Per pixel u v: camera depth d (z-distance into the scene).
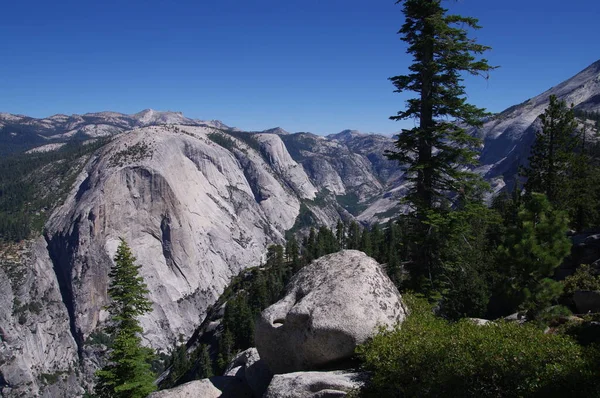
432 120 20.39
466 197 20.23
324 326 9.80
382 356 8.83
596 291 17.27
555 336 8.91
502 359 7.69
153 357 31.20
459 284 25.75
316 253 96.19
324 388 8.90
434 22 18.64
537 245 15.45
